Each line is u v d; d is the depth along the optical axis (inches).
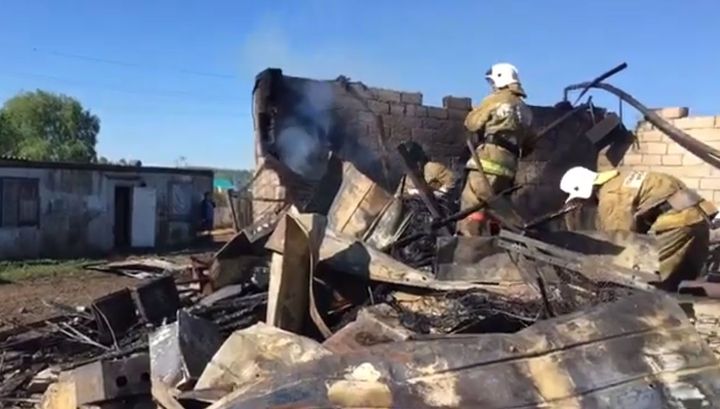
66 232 802.8
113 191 851.4
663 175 221.5
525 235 206.1
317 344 132.4
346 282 187.5
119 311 257.4
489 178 241.9
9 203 749.3
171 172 923.4
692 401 113.6
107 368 165.9
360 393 105.1
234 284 249.4
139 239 881.5
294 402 104.3
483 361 111.0
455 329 147.9
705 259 225.3
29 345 256.5
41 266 658.8
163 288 256.8
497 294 172.4
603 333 119.1
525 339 116.0
